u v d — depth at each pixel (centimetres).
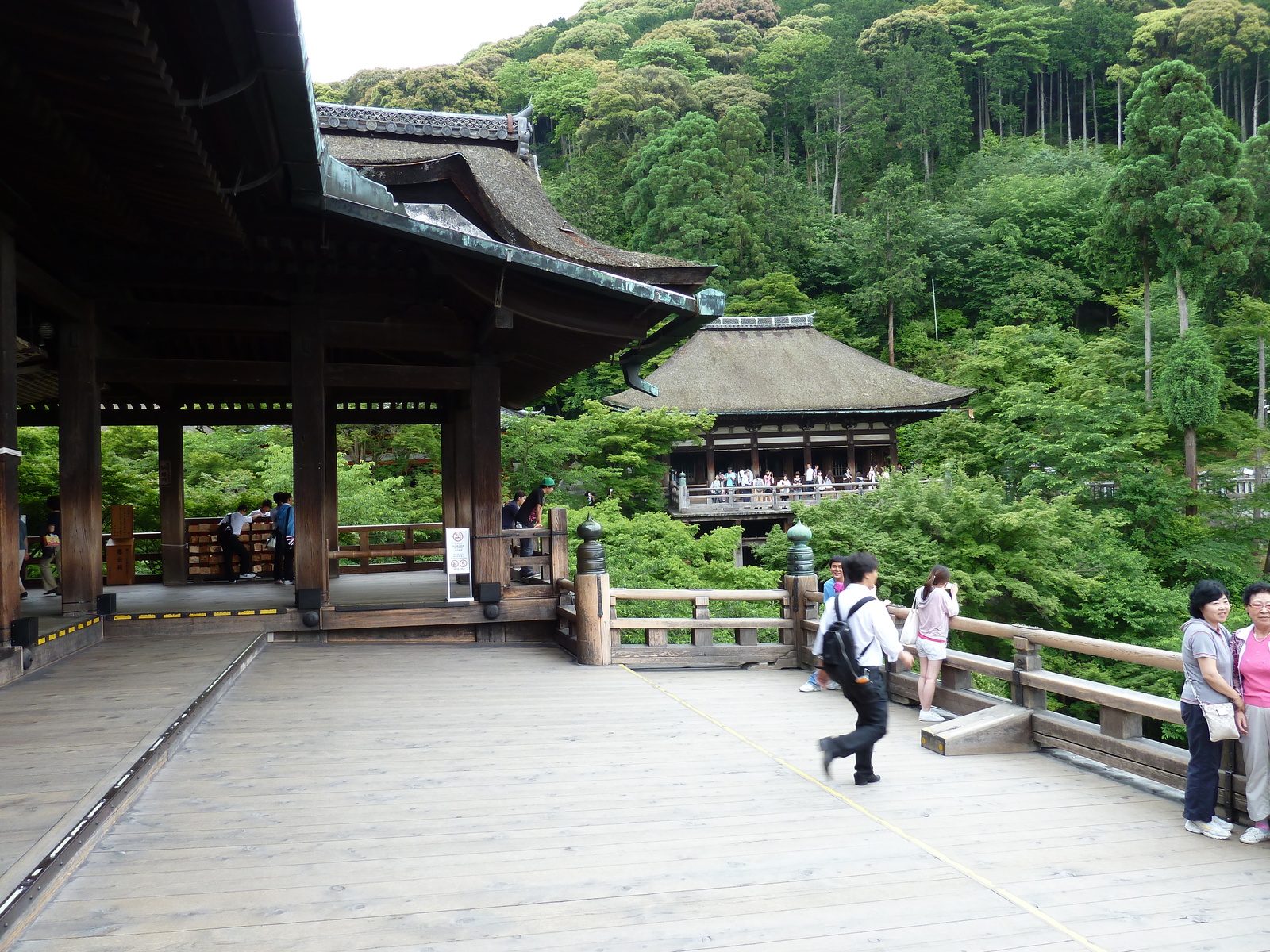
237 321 915
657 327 1028
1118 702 580
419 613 994
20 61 479
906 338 6222
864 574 543
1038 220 6781
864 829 459
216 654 805
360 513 1994
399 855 402
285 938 316
